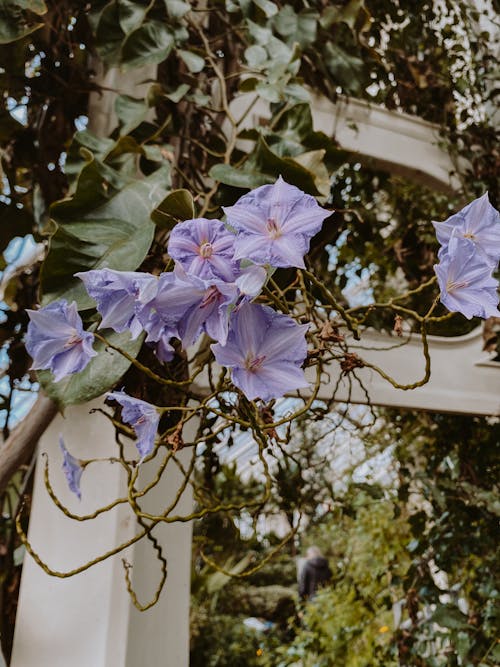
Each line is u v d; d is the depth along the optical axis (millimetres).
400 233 2389
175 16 1258
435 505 2049
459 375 1900
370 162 2096
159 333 612
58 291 859
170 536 1261
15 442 1159
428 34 2334
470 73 2408
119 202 954
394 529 2666
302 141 1188
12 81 1383
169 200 831
